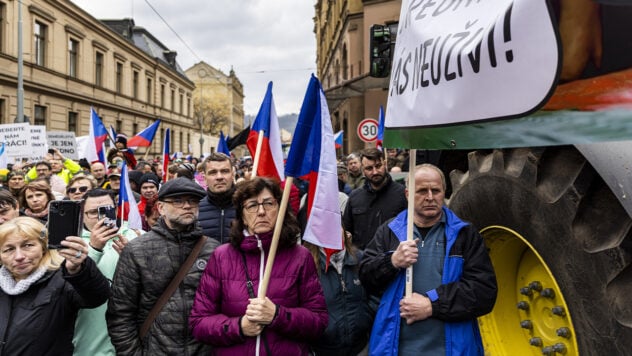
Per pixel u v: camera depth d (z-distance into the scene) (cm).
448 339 243
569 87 149
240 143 784
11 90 2316
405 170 859
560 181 224
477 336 253
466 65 191
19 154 1004
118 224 420
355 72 2198
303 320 239
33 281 255
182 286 275
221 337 236
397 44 257
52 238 237
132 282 272
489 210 281
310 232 267
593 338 205
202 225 407
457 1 208
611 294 196
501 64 173
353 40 2209
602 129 141
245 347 239
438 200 254
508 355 281
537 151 239
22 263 251
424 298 242
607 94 139
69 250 236
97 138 872
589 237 208
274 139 402
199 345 270
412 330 251
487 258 252
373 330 265
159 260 276
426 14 227
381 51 507
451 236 254
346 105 2297
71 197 476
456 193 321
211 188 412
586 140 145
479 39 185
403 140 238
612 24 138
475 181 296
